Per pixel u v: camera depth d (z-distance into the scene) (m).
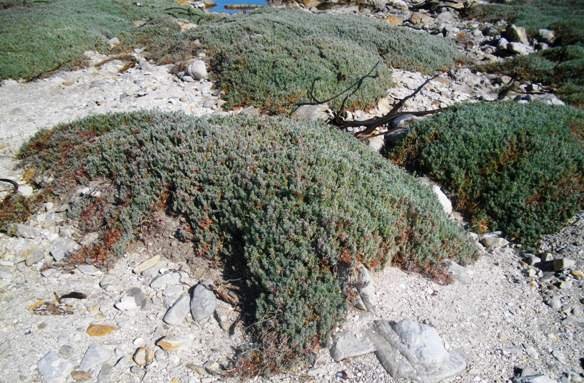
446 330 1.69
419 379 1.50
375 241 1.85
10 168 2.82
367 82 4.25
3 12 7.19
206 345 1.63
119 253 1.99
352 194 1.98
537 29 7.26
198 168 2.12
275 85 4.12
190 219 1.99
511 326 1.77
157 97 4.15
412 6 10.78
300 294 1.65
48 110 3.85
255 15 7.00
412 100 4.38
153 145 2.33
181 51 5.28
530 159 2.73
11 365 1.50
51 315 1.71
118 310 1.75
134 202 2.12
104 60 5.32
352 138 3.00
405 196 2.14
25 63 4.76
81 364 1.53
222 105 4.05
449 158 2.84
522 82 5.26
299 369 1.52
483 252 2.26
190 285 1.86
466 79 5.28
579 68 5.15
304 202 1.91
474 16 9.23
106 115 3.09
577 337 1.73
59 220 2.26
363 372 1.51
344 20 6.98
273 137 2.45
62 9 7.35
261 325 1.61
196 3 11.58
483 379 1.53
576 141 2.94
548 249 2.30
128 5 8.27
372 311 1.68
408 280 1.88
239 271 1.84
